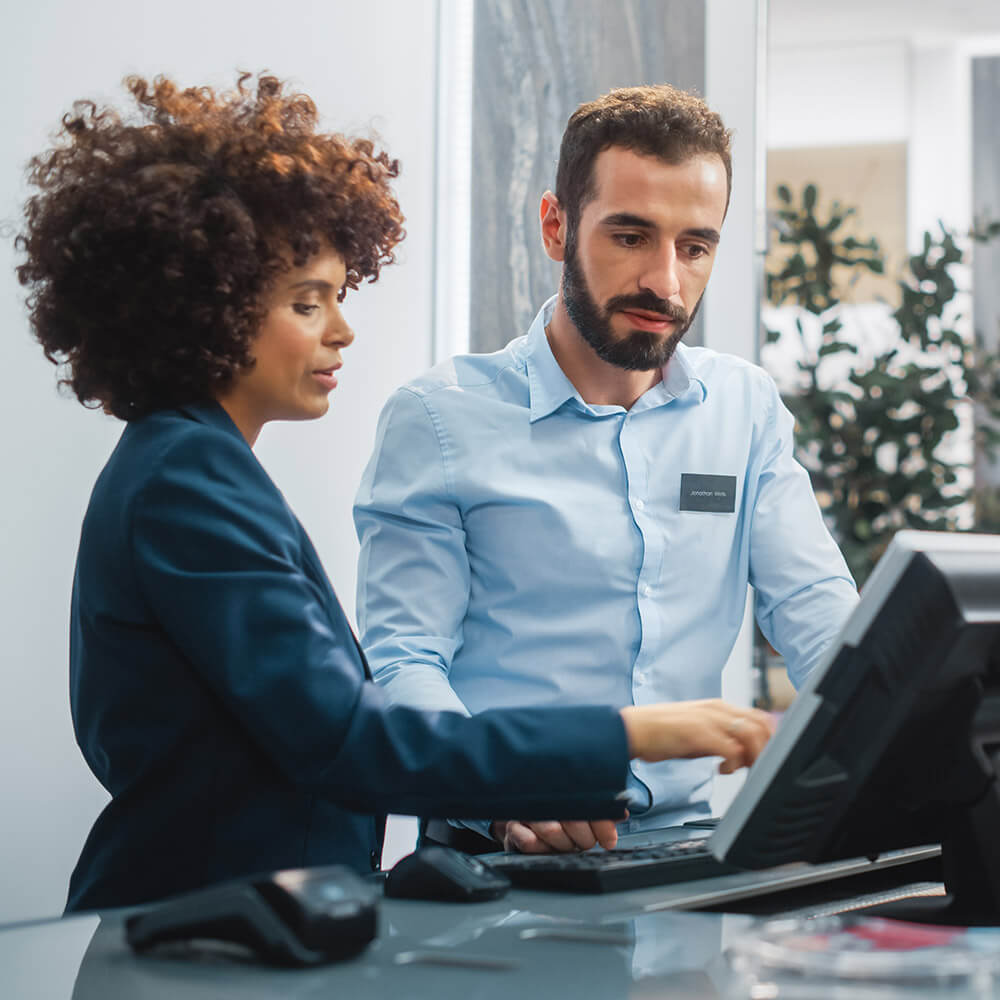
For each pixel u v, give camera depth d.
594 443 1.63
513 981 0.70
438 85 2.89
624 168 1.45
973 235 4.43
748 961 0.73
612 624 1.60
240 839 1.01
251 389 1.14
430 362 2.90
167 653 1.00
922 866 1.16
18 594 2.22
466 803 0.93
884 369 4.27
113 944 0.80
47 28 2.25
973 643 0.83
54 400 2.26
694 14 2.69
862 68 6.27
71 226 1.10
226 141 1.12
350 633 1.07
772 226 4.47
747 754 0.97
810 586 1.66
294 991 0.68
